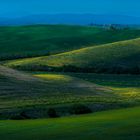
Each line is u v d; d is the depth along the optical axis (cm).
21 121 4516
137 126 3619
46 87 8812
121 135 3269
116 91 9650
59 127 3812
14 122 4381
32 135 3447
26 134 3494
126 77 13325
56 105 6738
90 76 13412
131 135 3253
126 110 5306
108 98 8125
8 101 7062
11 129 3772
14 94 7681
